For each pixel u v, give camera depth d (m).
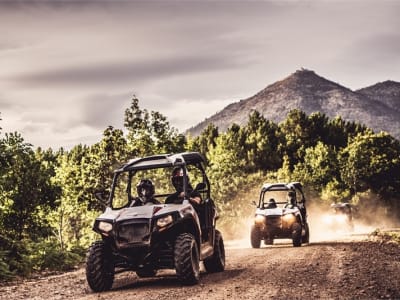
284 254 15.39
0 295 9.77
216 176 58.22
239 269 11.85
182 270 9.27
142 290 9.16
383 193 91.56
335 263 12.05
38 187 22.92
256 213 20.22
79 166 34.16
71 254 16.81
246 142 108.75
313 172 91.06
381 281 8.91
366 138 94.69
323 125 117.94
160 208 9.80
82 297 8.87
